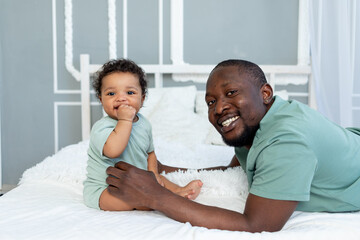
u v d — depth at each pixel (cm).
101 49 288
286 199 83
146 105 247
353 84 187
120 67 122
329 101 202
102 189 107
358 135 114
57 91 296
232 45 276
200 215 86
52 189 128
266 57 273
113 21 283
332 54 198
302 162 84
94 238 77
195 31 278
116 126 111
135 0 281
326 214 95
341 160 94
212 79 101
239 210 104
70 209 103
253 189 88
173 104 240
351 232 82
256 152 93
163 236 77
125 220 90
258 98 100
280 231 83
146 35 283
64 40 292
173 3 277
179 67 270
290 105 100
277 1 268
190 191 113
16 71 299
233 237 76
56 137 299
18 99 301
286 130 88
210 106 104
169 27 280
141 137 123
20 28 296
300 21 265
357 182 95
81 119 296
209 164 164
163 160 167
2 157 305
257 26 272
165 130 225
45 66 296
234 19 274
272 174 85
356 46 184
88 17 287
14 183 305
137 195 94
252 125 100
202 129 225
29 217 93
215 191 121
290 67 261
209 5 276
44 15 292
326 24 199
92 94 286
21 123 302
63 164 152
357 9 183
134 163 121
